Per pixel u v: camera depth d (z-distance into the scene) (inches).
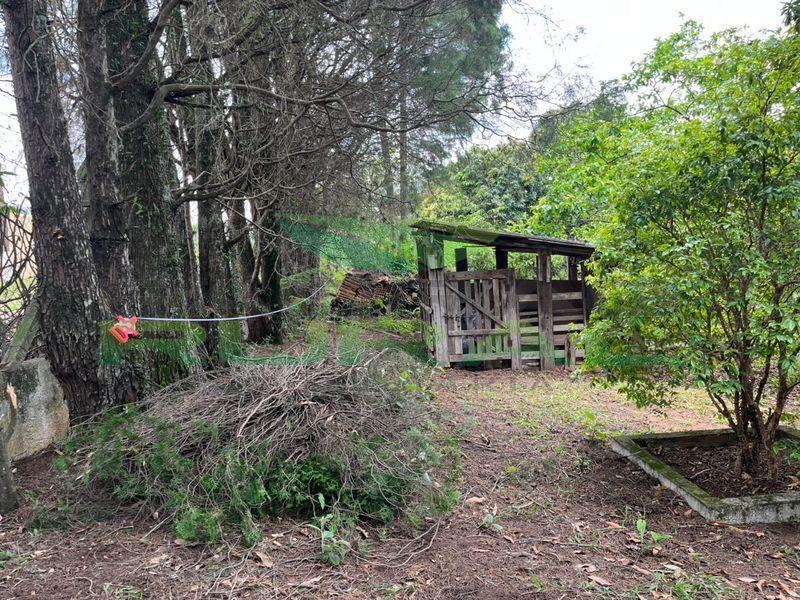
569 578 131.8
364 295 458.6
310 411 175.3
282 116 273.0
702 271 170.6
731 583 131.9
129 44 231.1
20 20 177.8
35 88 180.7
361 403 186.1
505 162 443.8
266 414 173.5
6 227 244.5
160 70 255.9
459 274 385.1
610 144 378.3
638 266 187.5
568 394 316.2
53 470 179.2
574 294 391.5
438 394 299.6
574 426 253.4
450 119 292.0
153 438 166.2
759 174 169.8
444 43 291.3
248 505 149.6
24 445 190.4
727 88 177.0
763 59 167.9
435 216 534.9
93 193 208.7
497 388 330.0
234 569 129.5
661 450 218.4
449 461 195.6
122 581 123.9
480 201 556.7
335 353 253.9
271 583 124.6
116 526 148.8
